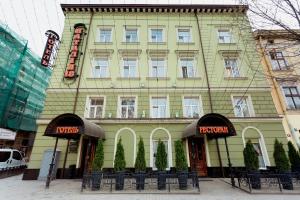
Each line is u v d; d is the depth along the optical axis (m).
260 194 7.50
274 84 14.95
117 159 8.62
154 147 12.55
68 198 7.07
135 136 12.61
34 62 25.34
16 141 23.02
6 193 7.88
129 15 17.02
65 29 16.08
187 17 17.12
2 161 13.84
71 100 13.55
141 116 13.27
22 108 23.33
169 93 13.98
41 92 27.27
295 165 9.21
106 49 15.30
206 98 13.85
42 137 12.48
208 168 11.87
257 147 12.66
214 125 10.23
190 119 12.89
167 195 7.45
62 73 14.43
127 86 14.18
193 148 12.52
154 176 8.32
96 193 7.70
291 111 14.48
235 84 14.37
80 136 11.32
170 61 15.14
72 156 12.02
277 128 12.86
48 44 15.64
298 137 13.66
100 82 14.24
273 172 8.79
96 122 12.75
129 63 15.29
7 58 20.56
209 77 14.59
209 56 15.41
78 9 16.81
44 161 11.55
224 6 16.97
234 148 12.40
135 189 8.19
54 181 10.69
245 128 12.87
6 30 20.83
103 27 16.50
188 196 7.30
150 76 14.62
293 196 7.18
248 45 15.27
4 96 20.12
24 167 16.28
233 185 8.91
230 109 13.56
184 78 14.49
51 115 13.05
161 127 12.85
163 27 16.70
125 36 16.39
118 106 13.56
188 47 15.84
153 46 15.78
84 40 15.81
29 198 7.09
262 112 13.48
